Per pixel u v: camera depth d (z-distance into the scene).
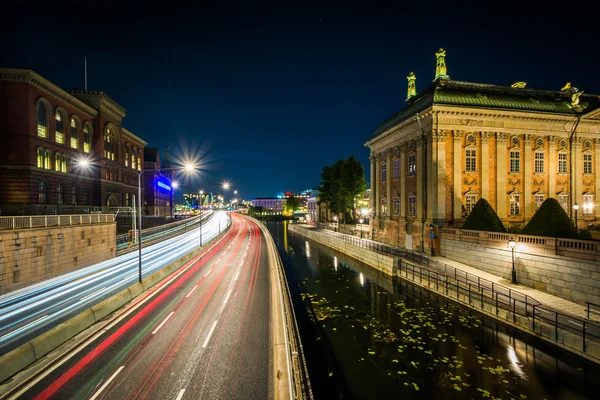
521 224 34.16
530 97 36.44
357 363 14.38
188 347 13.45
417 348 15.63
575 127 35.34
